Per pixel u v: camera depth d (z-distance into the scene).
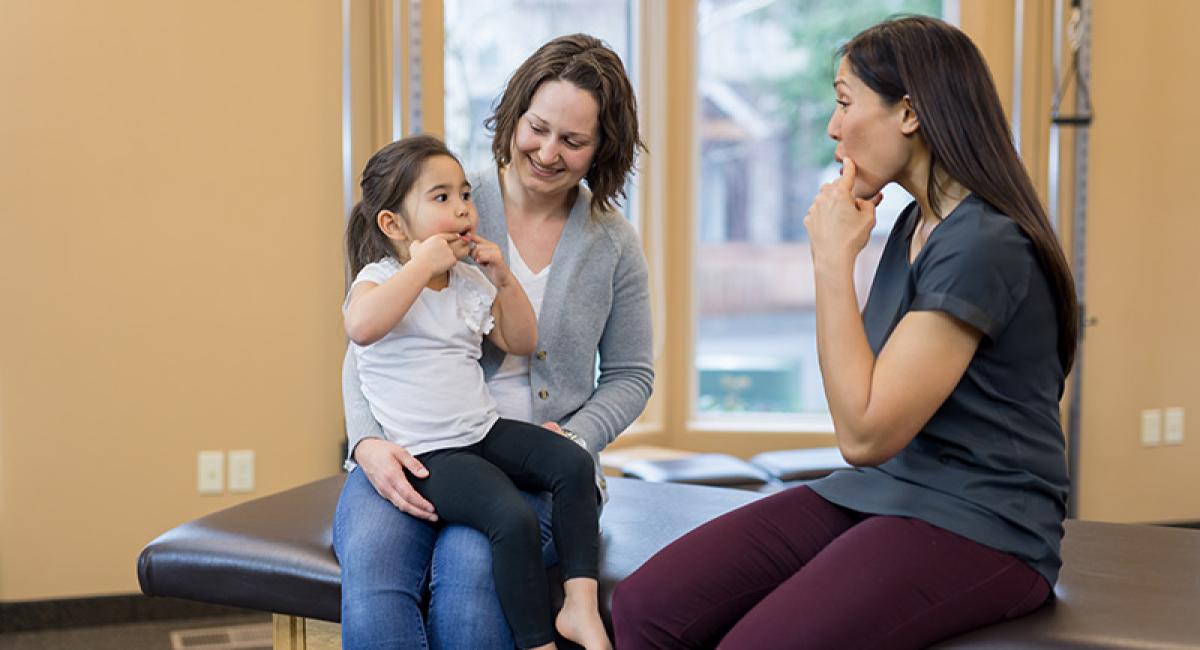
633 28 4.36
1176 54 4.27
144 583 2.17
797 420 4.55
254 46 3.58
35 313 3.45
